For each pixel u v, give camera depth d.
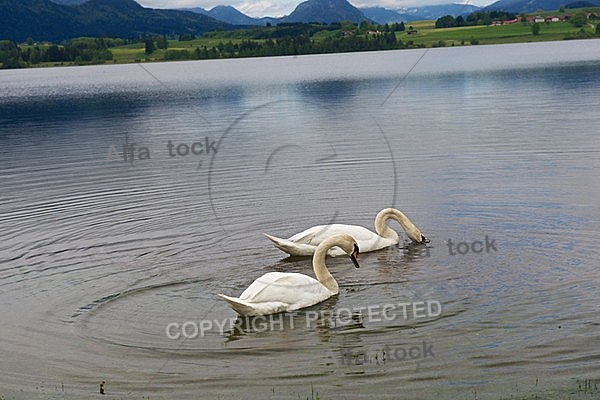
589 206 19.86
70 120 47.19
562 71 68.31
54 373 11.75
